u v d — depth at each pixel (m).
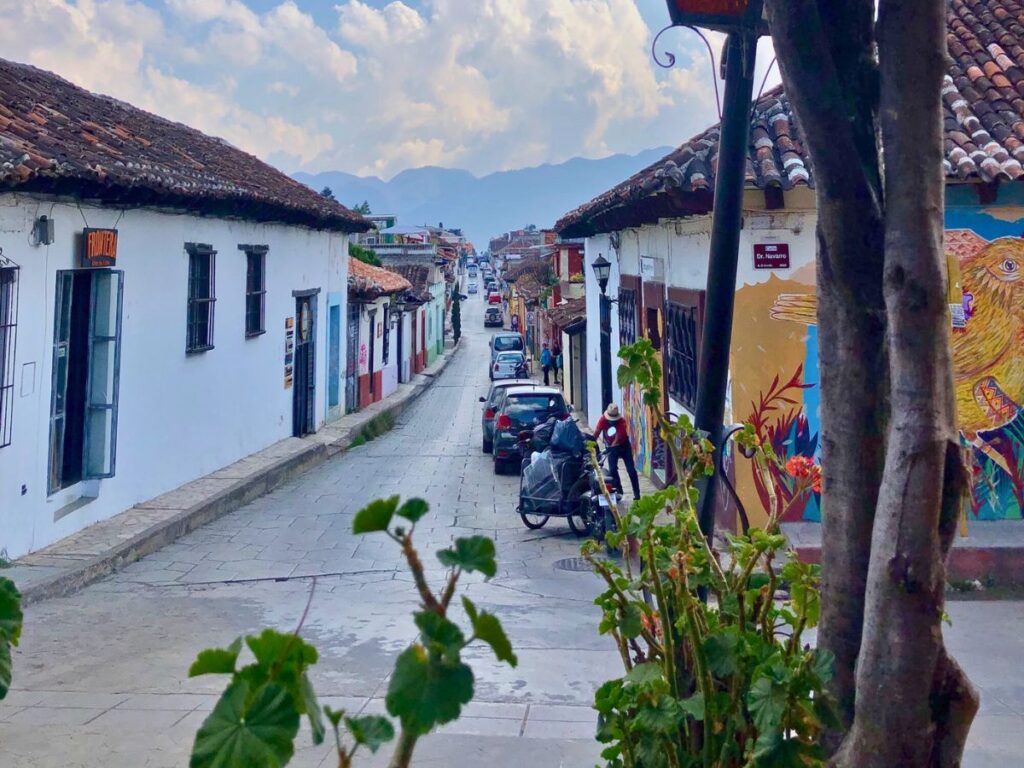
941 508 2.21
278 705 1.46
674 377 11.54
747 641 2.64
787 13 2.55
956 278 8.77
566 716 5.12
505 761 4.49
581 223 15.37
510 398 15.87
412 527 1.50
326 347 19.58
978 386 8.84
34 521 8.55
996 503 8.88
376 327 26.20
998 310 8.82
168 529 9.88
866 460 2.54
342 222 18.72
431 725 1.37
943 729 2.17
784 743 2.33
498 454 15.30
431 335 44.66
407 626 6.91
